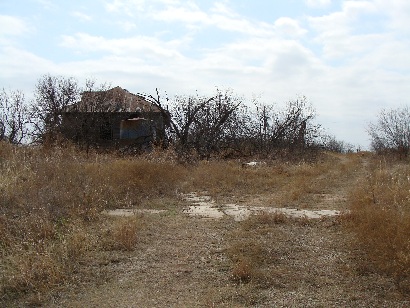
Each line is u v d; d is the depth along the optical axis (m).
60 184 9.89
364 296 5.31
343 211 9.42
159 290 5.57
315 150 28.97
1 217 7.41
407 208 8.09
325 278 5.92
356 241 7.18
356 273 6.04
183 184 13.49
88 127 22.95
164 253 6.97
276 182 14.85
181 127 20.73
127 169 12.29
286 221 8.96
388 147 34.25
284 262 6.57
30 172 10.43
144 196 11.38
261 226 8.59
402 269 5.61
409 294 5.34
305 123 28.27
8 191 8.71
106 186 10.62
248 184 14.27
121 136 22.98
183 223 8.88
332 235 7.97
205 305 5.10
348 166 23.09
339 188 14.49
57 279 5.71
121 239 7.28
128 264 6.47
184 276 6.04
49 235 7.21
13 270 5.86
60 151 13.77
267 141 25.77
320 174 18.06
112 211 9.66
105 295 5.42
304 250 7.11
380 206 8.68
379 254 6.14
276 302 5.18
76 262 6.37
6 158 11.68
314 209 10.50
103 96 24.77
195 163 17.84
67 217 8.27
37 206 8.23
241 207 10.71
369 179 14.00
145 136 21.86
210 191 12.87
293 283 5.75
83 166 12.04
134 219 8.56
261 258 6.64
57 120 23.25
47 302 5.21
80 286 5.67
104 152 19.62
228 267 6.34
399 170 17.81
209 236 7.93
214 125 22.31
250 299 5.25
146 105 23.36
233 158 23.14
